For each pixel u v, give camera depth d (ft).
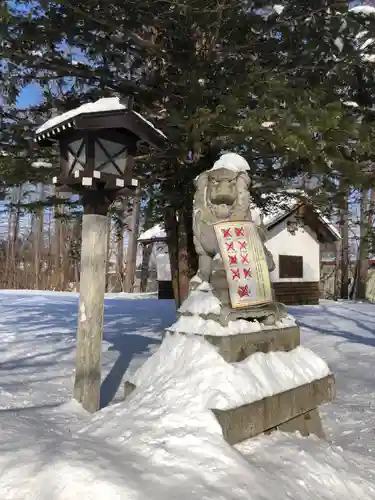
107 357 23.71
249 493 8.36
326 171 17.07
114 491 7.27
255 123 15.51
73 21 18.28
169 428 10.18
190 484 8.11
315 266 65.21
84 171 13.83
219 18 17.57
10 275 110.22
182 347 13.01
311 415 14.65
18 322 34.99
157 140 14.96
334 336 33.73
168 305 52.39
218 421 10.56
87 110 13.42
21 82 22.29
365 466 12.01
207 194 14.96
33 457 8.46
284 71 20.03
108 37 20.59
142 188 25.35
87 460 8.20
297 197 25.02
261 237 15.46
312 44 18.93
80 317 14.48
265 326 14.39
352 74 20.06
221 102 16.43
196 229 15.03
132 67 23.08
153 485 7.85
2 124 21.94
